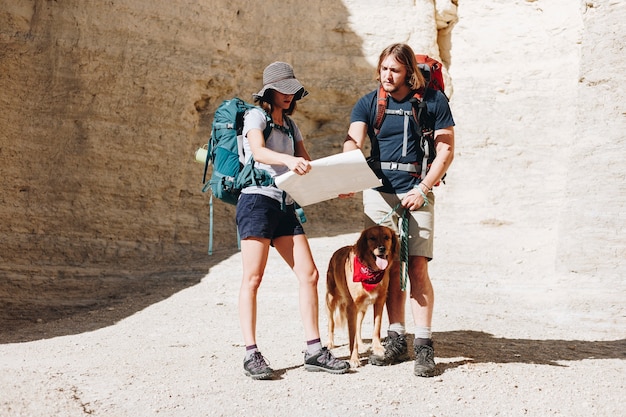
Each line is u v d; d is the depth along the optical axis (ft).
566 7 44.60
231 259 36.24
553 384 16.40
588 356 20.39
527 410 14.49
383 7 47.34
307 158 17.65
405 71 17.44
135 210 38.17
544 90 43.80
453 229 40.47
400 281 16.69
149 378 16.39
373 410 14.19
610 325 27.09
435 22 47.62
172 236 38.86
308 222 42.98
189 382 16.02
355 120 17.92
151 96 39.47
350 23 47.03
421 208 17.28
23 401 14.10
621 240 29.89
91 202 36.94
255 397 14.87
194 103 41.60
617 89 32.30
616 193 30.71
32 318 30.89
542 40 45.19
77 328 25.45
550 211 40.06
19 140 36.04
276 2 46.06
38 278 33.86
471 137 43.70
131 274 35.27
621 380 17.15
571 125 42.06
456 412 14.26
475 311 28.07
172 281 33.81
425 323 17.04
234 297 30.09
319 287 30.58
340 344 20.98
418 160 17.74
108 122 38.09
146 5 40.24
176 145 40.06
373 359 17.61
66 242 35.73
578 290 29.32
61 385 15.55
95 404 14.46
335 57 46.50
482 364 17.97
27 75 36.91
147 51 39.88
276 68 16.57
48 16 37.93
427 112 17.47
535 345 21.81
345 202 43.80
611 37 32.99
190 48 41.70
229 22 43.86
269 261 34.27
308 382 15.97
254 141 15.99
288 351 19.71
